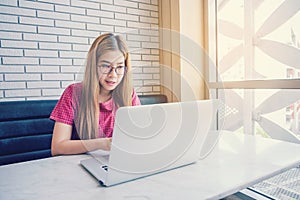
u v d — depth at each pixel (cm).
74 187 73
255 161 94
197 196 66
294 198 136
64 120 117
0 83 197
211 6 252
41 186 75
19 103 186
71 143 110
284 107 183
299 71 172
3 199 66
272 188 140
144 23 266
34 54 210
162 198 65
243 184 74
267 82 190
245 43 218
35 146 189
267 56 198
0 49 196
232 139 129
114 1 248
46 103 196
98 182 77
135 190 70
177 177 79
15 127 181
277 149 111
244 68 220
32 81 210
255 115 209
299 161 94
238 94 224
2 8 196
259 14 203
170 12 254
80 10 230
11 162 179
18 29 202
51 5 215
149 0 269
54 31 218
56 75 220
